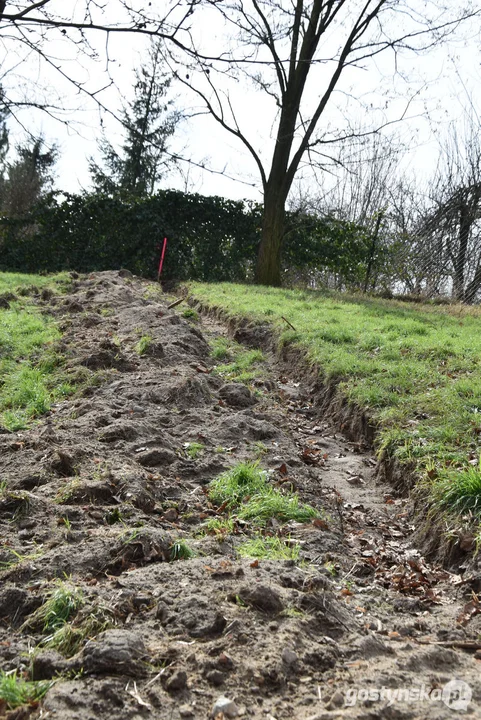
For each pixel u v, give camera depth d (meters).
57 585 3.57
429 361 9.07
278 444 6.70
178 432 6.68
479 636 3.54
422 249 24.62
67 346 9.53
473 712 2.67
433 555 4.76
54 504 4.71
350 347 10.23
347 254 25.47
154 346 9.55
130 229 25.00
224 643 3.04
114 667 2.83
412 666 3.04
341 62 21.34
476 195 23.00
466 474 5.00
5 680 2.71
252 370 9.94
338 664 3.02
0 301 13.26
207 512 5.03
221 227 25.50
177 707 2.66
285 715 2.66
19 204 33.25
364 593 4.06
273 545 4.42
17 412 7.11
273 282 22.94
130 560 3.96
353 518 5.41
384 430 6.80
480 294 22.56
